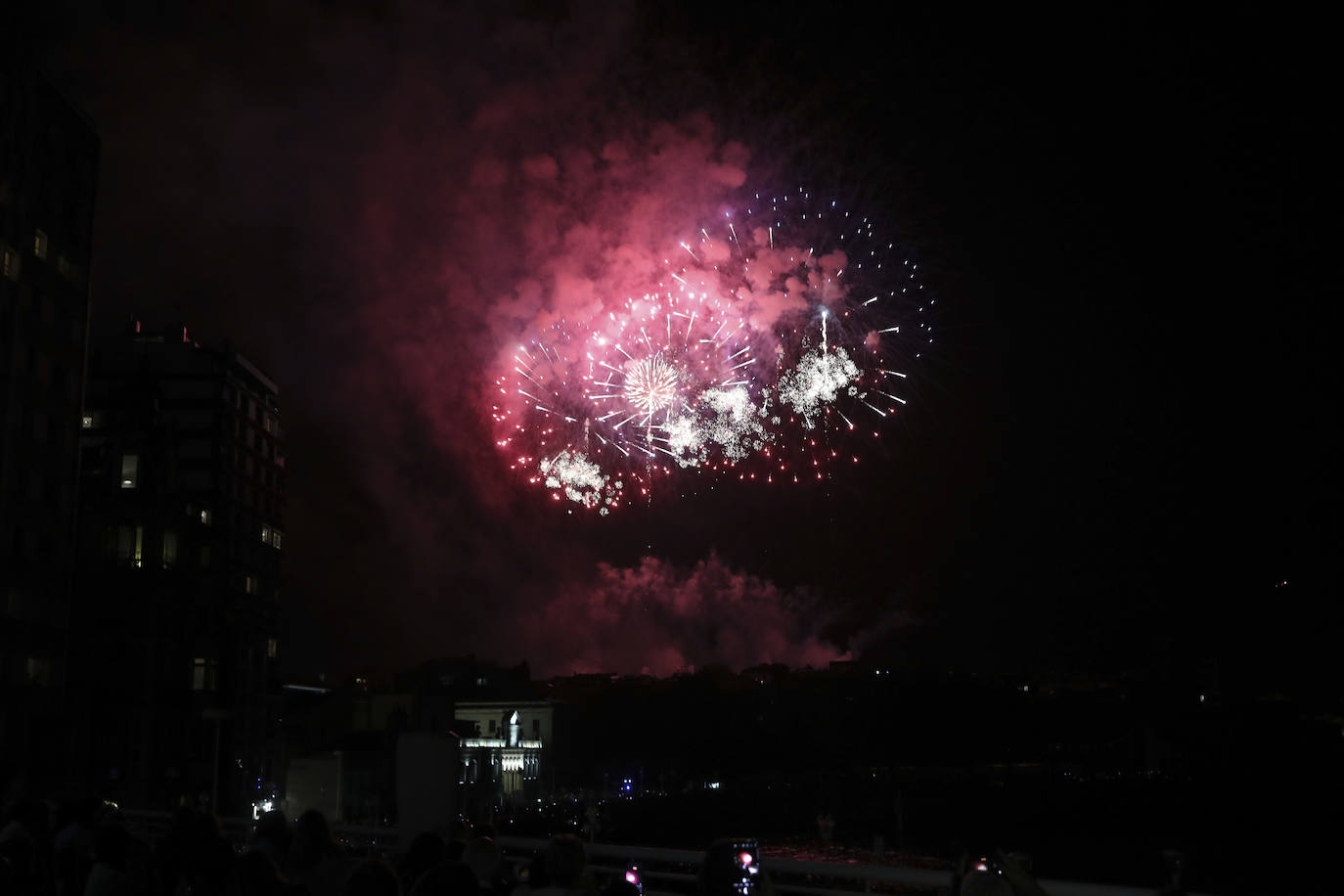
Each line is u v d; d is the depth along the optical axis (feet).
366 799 338.75
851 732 408.46
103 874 33.30
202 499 325.42
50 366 213.05
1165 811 295.07
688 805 331.57
